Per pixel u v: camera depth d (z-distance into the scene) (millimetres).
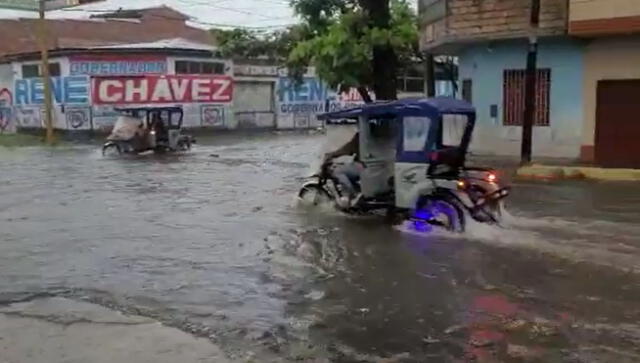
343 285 7855
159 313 6977
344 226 11305
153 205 14141
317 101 47438
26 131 41000
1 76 42562
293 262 8984
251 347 5953
